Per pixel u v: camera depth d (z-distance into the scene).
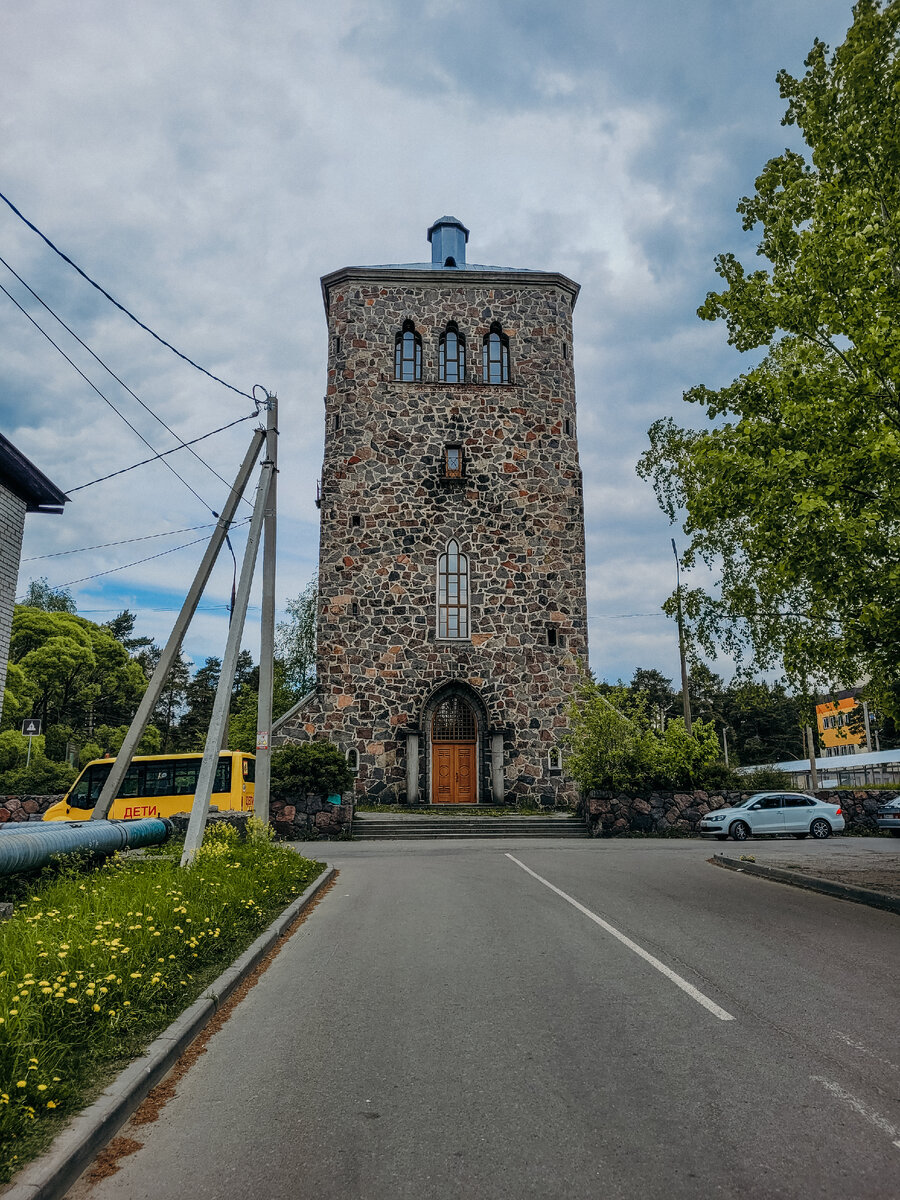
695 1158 4.01
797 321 12.23
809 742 35.09
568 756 31.28
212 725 14.44
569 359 36.31
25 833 11.46
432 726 32.56
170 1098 4.96
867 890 12.20
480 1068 5.29
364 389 34.69
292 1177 3.93
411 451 34.31
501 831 27.95
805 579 12.29
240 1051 5.78
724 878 15.21
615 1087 4.92
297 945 9.41
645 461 16.89
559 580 33.72
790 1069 5.18
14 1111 4.14
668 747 29.06
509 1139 4.26
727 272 13.52
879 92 11.69
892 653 11.70
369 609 32.84
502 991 7.13
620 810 28.08
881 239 11.26
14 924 7.77
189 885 10.54
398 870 16.91
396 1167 4.00
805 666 12.93
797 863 16.61
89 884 10.60
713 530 13.79
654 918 10.70
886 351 10.28
